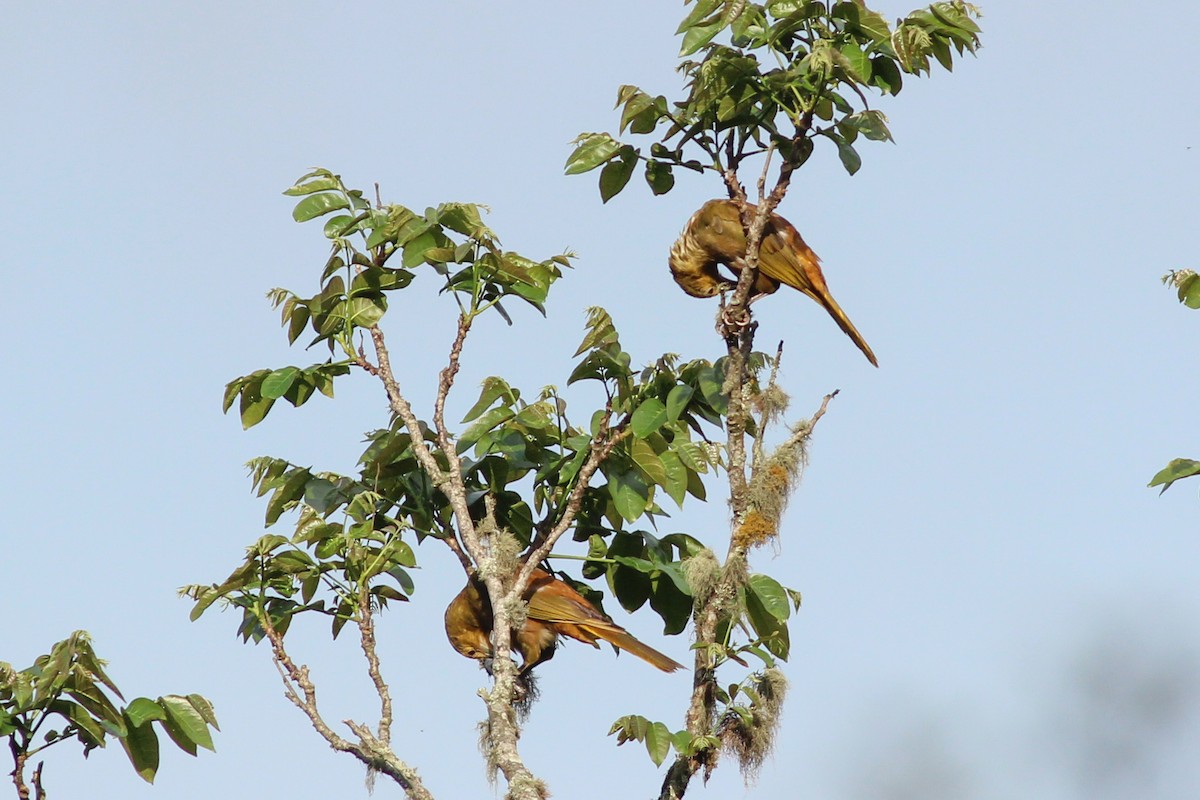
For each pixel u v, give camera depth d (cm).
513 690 1040
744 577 1059
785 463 1084
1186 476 1148
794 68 1109
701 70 1129
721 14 1113
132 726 965
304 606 1149
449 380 1151
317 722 1039
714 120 1170
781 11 1108
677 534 1216
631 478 1154
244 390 1192
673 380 1168
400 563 1123
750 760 1032
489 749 1092
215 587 1123
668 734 1012
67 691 952
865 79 1072
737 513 1072
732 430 1084
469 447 1177
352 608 1144
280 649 1080
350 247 1191
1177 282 1184
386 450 1169
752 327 1130
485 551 1159
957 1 1077
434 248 1170
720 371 1146
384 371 1175
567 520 1098
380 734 1031
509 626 1045
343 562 1145
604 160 1194
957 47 1099
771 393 1119
